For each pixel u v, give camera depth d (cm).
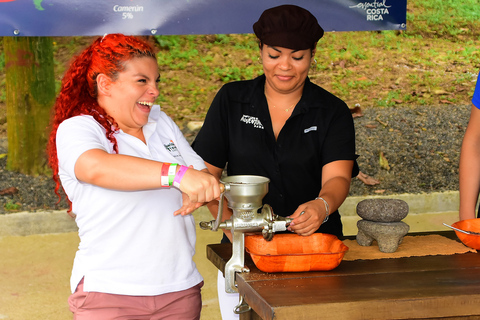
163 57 712
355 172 271
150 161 173
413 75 704
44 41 599
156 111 216
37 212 559
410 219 582
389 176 635
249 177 201
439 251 225
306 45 236
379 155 646
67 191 193
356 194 621
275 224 194
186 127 672
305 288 180
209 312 376
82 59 192
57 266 460
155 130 212
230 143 263
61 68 688
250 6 496
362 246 233
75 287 194
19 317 364
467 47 718
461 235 227
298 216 202
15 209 572
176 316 199
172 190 197
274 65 242
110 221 188
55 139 193
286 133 258
